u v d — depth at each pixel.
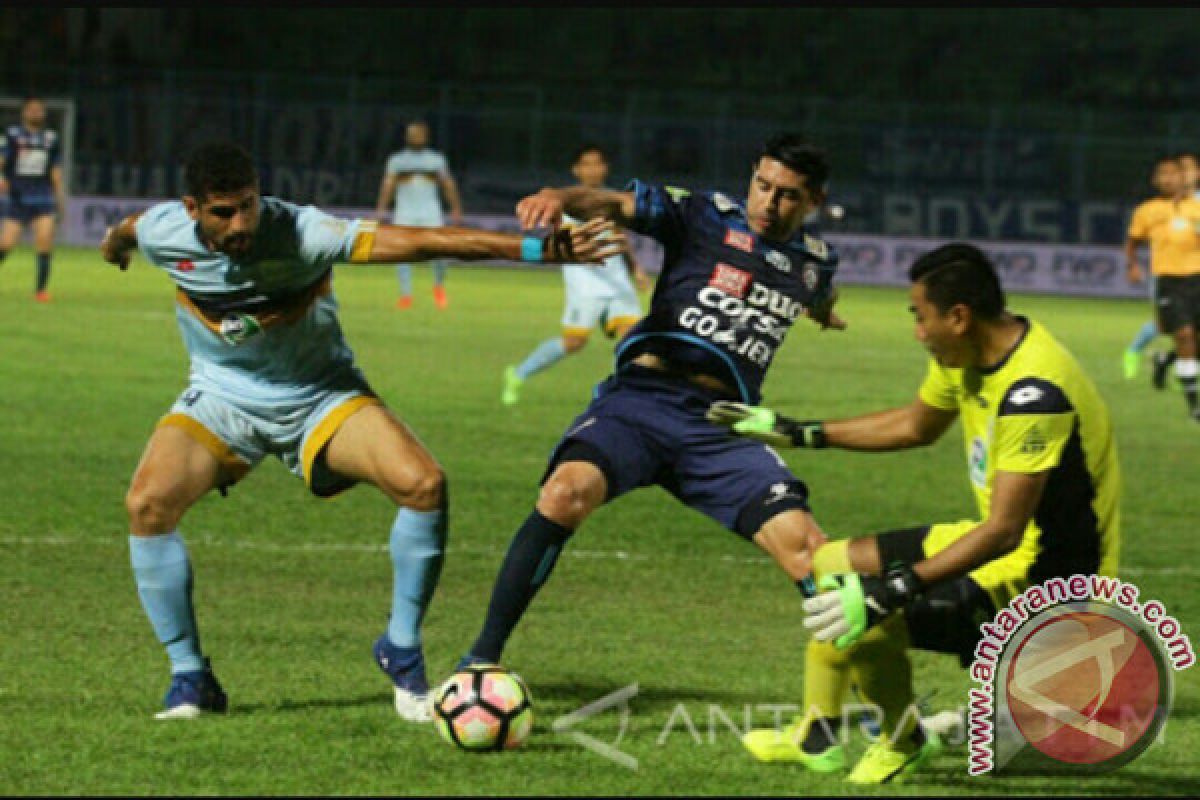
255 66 127.88
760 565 25.00
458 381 45.53
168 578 16.00
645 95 107.62
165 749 14.77
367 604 21.73
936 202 104.19
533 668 18.69
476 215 103.69
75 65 121.75
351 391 16.91
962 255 13.72
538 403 42.00
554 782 14.06
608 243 15.43
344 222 15.91
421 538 16.19
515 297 75.56
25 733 15.22
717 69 131.00
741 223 17.20
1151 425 43.34
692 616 21.67
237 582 22.75
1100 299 96.50
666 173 106.00
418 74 130.50
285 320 16.33
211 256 16.06
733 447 16.81
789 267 17.16
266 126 102.50
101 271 76.31
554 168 105.56
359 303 68.00
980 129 119.38
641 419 16.78
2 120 97.50
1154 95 128.00
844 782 14.44
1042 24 131.00
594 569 24.36
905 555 14.82
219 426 16.59
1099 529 13.94
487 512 28.34
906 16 131.50
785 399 44.62
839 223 104.50
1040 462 13.45
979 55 130.50
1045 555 13.98
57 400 38.62
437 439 35.97
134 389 40.91
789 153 16.83
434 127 104.88
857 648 14.27
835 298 18.06
